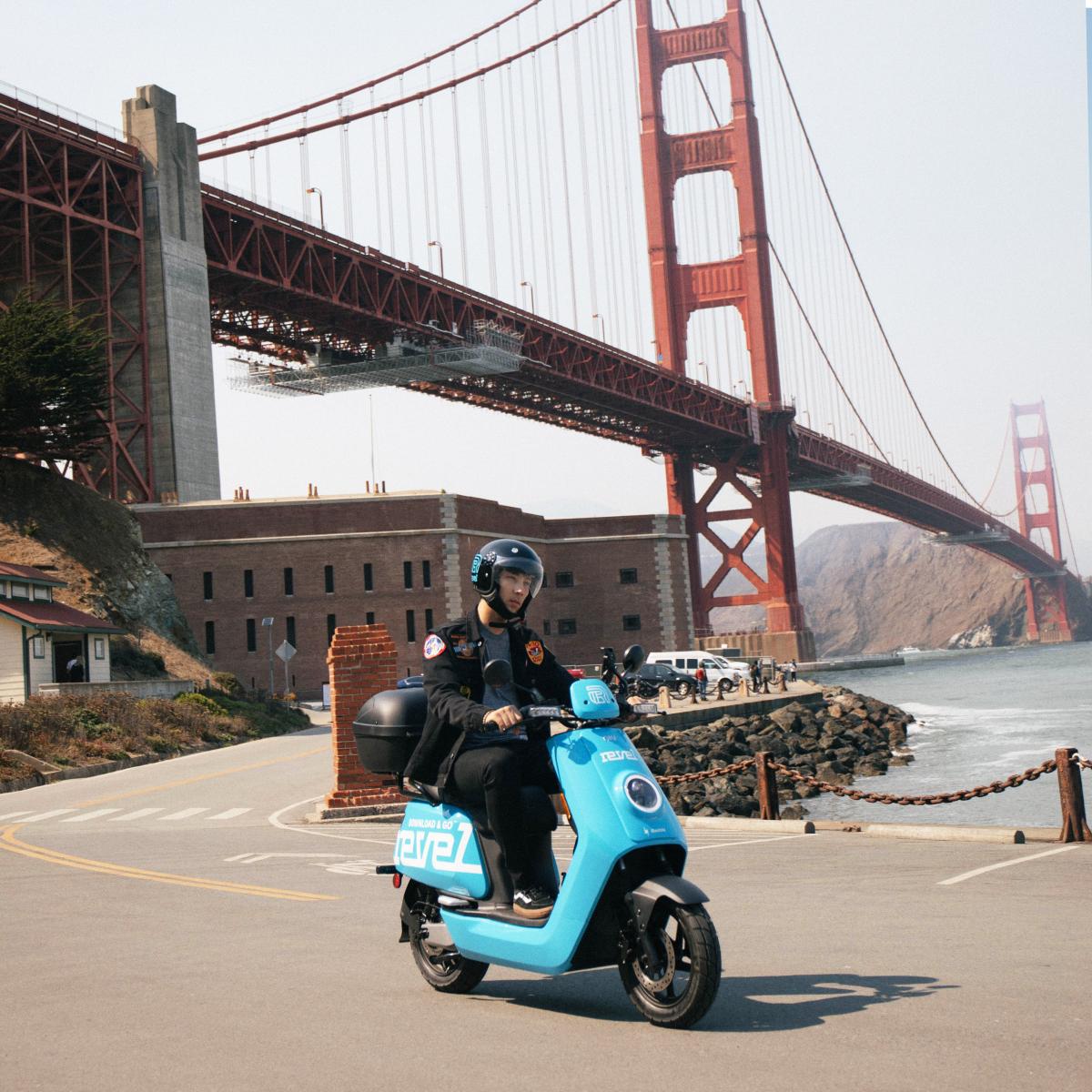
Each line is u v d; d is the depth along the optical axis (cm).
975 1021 524
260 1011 607
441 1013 589
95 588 5284
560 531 8756
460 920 599
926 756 4250
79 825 1833
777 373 12762
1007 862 1028
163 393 6600
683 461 13112
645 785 545
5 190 5884
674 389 11581
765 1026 533
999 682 10188
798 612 12662
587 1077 474
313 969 705
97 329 5916
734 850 1212
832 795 3139
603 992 620
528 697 609
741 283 12706
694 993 518
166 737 3712
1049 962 639
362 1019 582
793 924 791
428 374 8625
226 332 8381
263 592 7006
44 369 5272
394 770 648
